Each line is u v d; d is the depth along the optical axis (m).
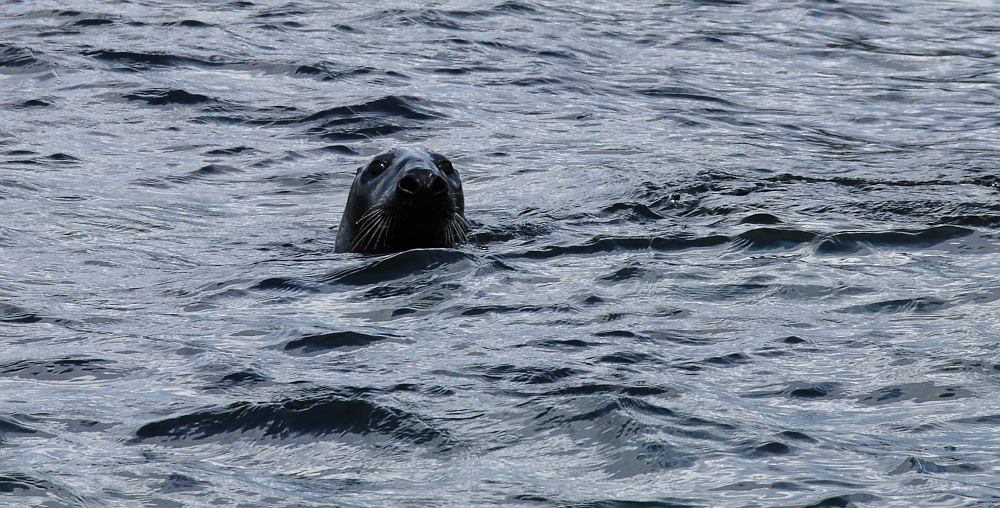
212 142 50.34
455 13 79.62
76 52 64.44
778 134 53.62
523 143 51.12
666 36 76.81
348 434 19.45
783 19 83.62
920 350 23.59
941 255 32.03
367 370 22.59
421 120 54.91
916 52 74.75
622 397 20.50
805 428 19.52
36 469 17.81
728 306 27.31
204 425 19.77
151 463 18.19
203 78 60.94
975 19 86.88
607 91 62.16
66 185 42.62
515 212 39.06
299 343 24.48
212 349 23.98
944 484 17.19
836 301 27.58
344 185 44.53
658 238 34.31
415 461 18.41
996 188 41.69
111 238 35.62
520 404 20.58
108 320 26.58
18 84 58.84
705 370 22.59
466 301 27.86
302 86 60.41
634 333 25.05
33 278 30.70
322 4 80.88
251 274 30.84
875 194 40.41
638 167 45.88
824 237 33.41
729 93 62.75
